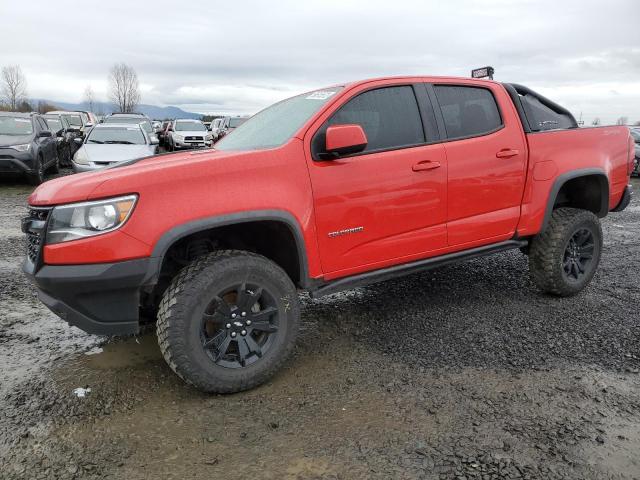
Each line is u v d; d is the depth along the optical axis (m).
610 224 8.70
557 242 4.47
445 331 4.00
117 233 2.77
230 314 3.06
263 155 3.18
